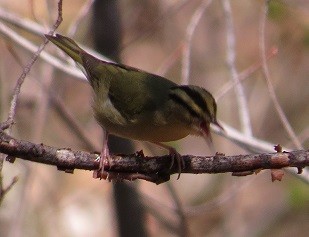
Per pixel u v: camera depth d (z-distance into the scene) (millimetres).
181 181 16641
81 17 12328
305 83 16984
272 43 16344
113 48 12680
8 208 14672
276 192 17078
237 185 14016
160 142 10438
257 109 16547
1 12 11977
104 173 8148
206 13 16250
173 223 13484
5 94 13703
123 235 12875
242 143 11227
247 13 17516
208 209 13500
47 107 13367
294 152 8109
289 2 14656
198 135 10078
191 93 9875
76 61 10789
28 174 13750
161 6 15742
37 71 13500
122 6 15523
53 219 16000
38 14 14477
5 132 7773
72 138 15008
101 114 10406
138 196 12898
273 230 16531
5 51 15523
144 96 10055
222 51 16219
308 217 16484
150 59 17156
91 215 17078
